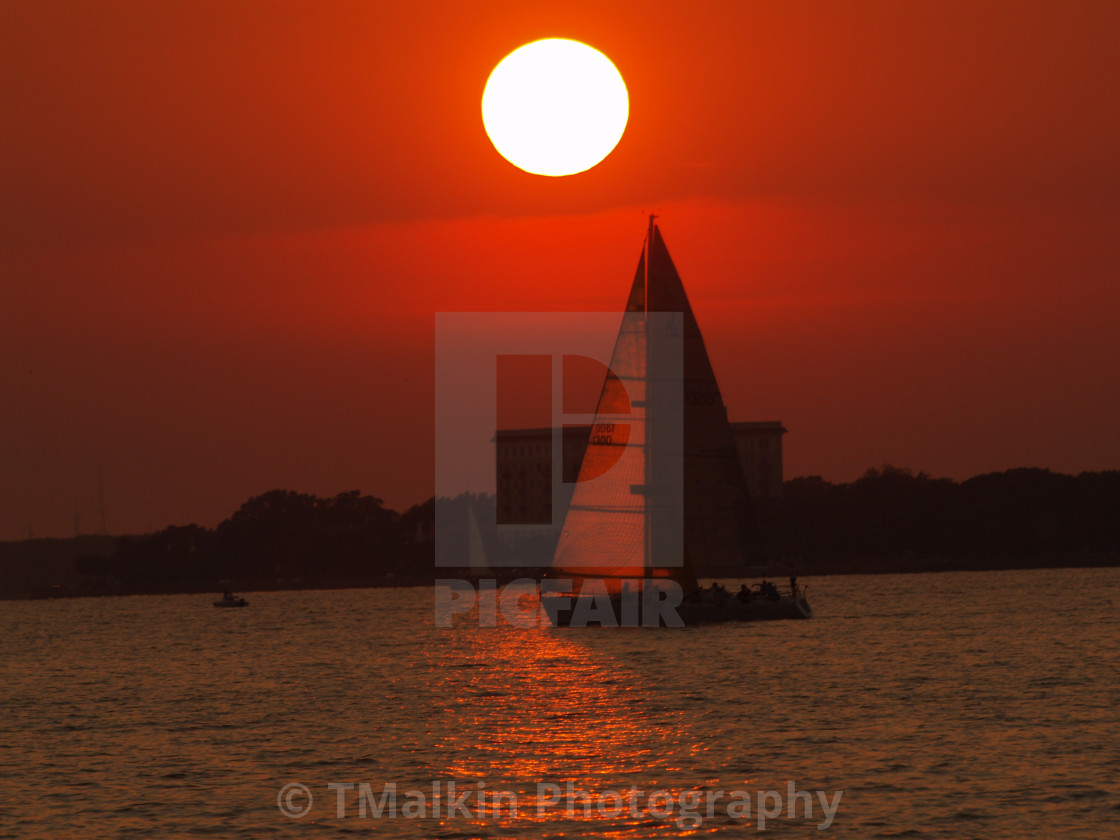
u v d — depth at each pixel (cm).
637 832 4306
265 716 6944
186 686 8806
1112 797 4569
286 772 5319
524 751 5622
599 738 5891
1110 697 6756
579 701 7088
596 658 9075
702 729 6047
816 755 5369
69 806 4816
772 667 8338
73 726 6856
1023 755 5259
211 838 4347
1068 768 5012
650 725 6206
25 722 7088
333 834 4362
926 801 4588
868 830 4272
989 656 8875
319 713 6969
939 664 8406
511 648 10331
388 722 6531
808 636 10250
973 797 4622
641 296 10294
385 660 10169
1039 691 7038
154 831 4441
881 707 6575
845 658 8794
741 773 5084
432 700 7362
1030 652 9106
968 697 6862
